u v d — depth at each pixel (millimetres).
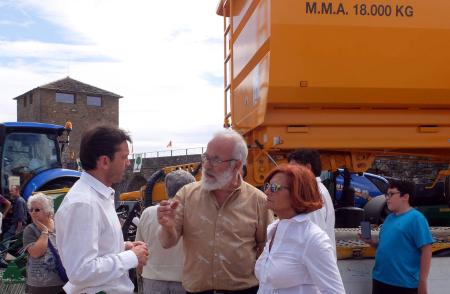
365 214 7449
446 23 5273
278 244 2742
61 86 46781
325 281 2596
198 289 3273
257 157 5523
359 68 5141
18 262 5332
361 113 5398
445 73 5273
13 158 11062
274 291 2727
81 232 2443
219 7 7492
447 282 4930
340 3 5113
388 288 4297
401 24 5191
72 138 46719
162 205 3074
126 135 2744
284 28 5023
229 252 3229
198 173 6562
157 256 4160
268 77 5066
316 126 5363
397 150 5879
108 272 2473
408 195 4344
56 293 4281
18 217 10242
